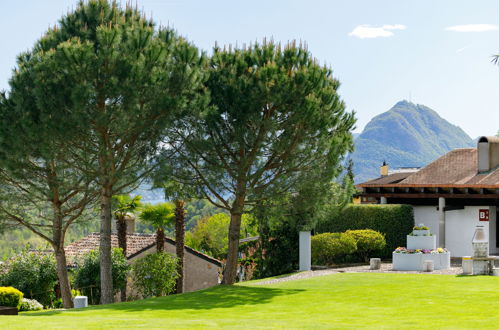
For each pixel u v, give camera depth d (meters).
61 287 25.34
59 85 19.70
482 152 32.28
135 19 22.84
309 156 23.08
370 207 31.61
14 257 28.81
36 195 23.89
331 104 22.52
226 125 22.36
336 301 17.72
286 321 14.07
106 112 19.88
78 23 22.31
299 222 28.08
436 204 31.91
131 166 22.08
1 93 21.47
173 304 18.30
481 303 16.30
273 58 22.78
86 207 25.61
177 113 21.48
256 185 23.80
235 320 14.22
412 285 20.28
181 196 23.38
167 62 21.25
